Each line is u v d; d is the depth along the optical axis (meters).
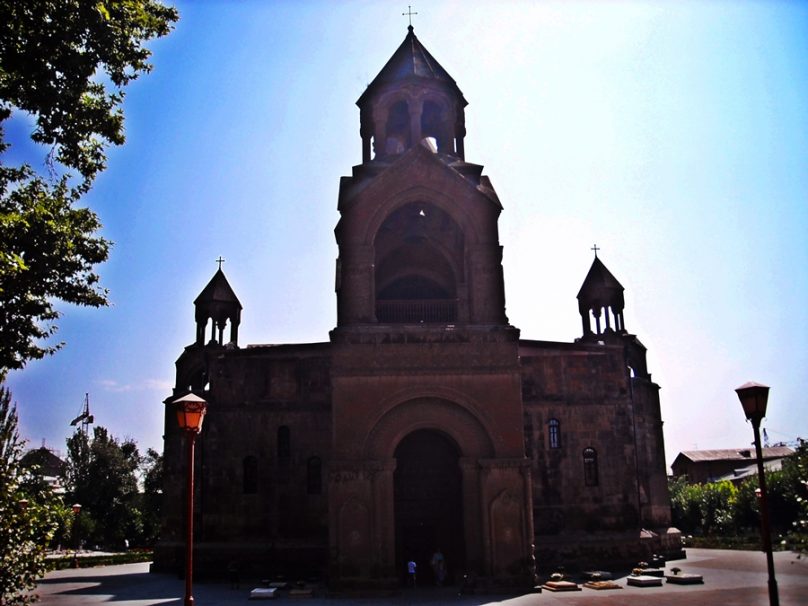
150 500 80.25
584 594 25.50
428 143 30.78
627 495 35.34
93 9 15.65
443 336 27.59
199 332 41.88
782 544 16.72
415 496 29.16
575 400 36.25
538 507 34.78
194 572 33.75
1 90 16.00
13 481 16.77
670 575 29.69
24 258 18.12
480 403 27.17
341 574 25.48
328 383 36.38
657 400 41.72
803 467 18.69
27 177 19.11
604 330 42.31
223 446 35.50
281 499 35.06
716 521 63.78
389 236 31.75
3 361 19.06
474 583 25.62
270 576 33.56
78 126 17.64
